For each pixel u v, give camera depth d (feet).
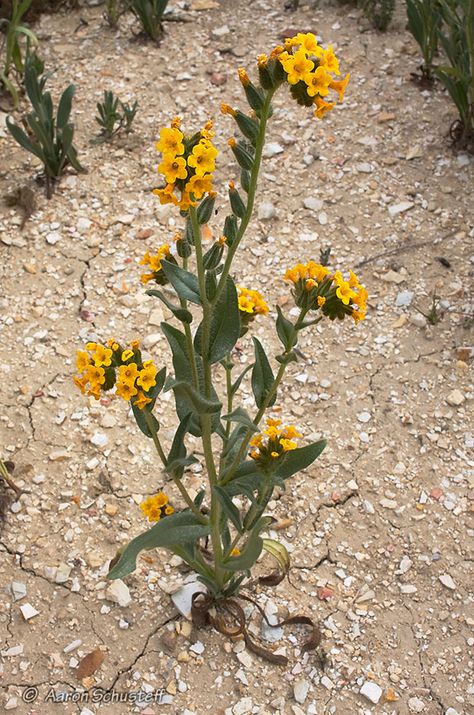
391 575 1.91
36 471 2.05
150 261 1.43
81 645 1.78
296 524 1.99
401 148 2.76
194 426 1.55
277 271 2.46
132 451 2.09
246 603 1.85
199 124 2.81
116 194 2.63
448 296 2.40
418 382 2.24
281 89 2.93
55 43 3.10
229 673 1.75
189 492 2.02
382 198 2.63
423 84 2.92
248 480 1.60
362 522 1.99
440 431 2.14
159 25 3.08
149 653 1.78
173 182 1.20
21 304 2.37
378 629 1.83
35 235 2.52
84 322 2.34
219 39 3.09
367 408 2.19
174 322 2.35
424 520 1.99
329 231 2.56
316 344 2.31
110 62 3.01
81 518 1.97
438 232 2.55
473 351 2.28
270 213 2.58
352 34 3.11
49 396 2.18
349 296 1.38
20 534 1.95
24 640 1.79
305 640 1.80
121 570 1.51
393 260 2.48
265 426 2.14
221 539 1.76
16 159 2.71
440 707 1.73
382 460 2.09
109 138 2.76
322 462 2.09
